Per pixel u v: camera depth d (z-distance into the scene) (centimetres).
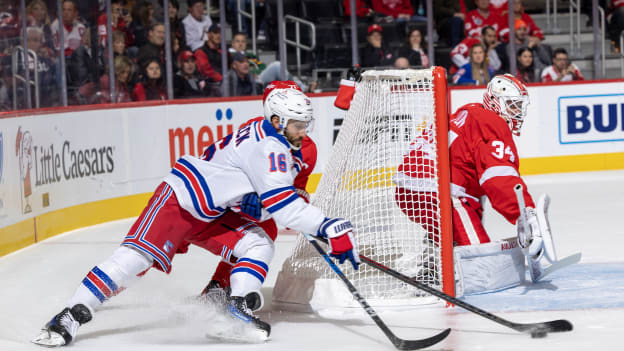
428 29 1712
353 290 579
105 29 1431
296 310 685
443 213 681
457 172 734
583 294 716
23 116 1077
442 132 679
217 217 620
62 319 584
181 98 1553
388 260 699
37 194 1115
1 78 1196
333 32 1811
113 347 585
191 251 1007
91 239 1132
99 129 1276
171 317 669
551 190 1469
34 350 582
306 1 1803
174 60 1542
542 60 1777
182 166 609
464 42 1744
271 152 587
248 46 1778
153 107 1376
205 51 1579
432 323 635
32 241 1097
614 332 592
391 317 658
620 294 712
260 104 1539
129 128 1335
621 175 1622
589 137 1697
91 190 1258
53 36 1325
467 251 715
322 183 735
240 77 1628
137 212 1349
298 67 1775
